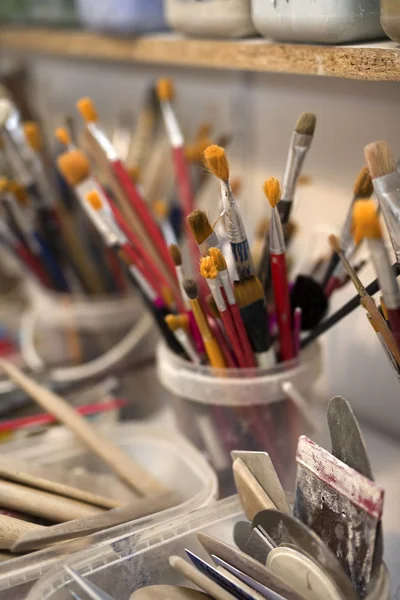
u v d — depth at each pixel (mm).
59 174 854
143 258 645
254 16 562
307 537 427
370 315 461
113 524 525
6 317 961
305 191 738
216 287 513
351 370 703
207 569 464
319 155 719
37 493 542
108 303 825
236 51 589
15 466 605
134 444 659
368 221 401
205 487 570
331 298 625
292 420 599
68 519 533
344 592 420
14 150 779
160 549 501
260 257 600
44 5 877
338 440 451
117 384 765
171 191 784
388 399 674
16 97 959
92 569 482
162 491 579
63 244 825
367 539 426
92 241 825
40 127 963
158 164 786
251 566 440
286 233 604
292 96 743
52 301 841
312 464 458
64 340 841
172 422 692
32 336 858
